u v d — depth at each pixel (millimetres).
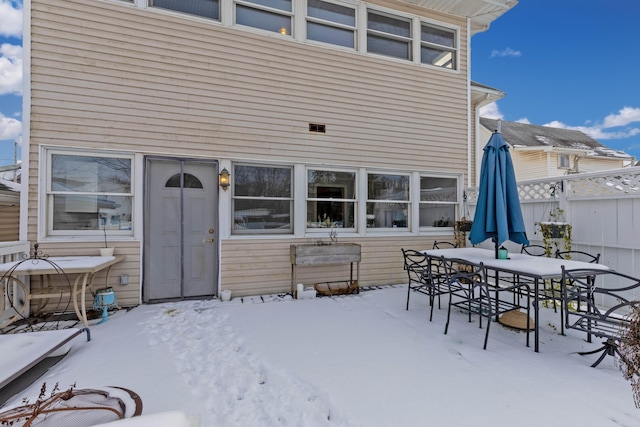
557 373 2488
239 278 4863
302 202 5219
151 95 4449
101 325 3609
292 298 4770
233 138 4824
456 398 2164
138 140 4391
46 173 4074
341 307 4309
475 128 8523
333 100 5391
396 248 5805
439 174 6203
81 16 4172
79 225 4242
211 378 2477
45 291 3746
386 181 5848
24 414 1388
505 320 3562
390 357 2787
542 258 3684
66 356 2820
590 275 2996
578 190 4281
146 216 4488
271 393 2270
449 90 6219
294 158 5148
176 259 4660
